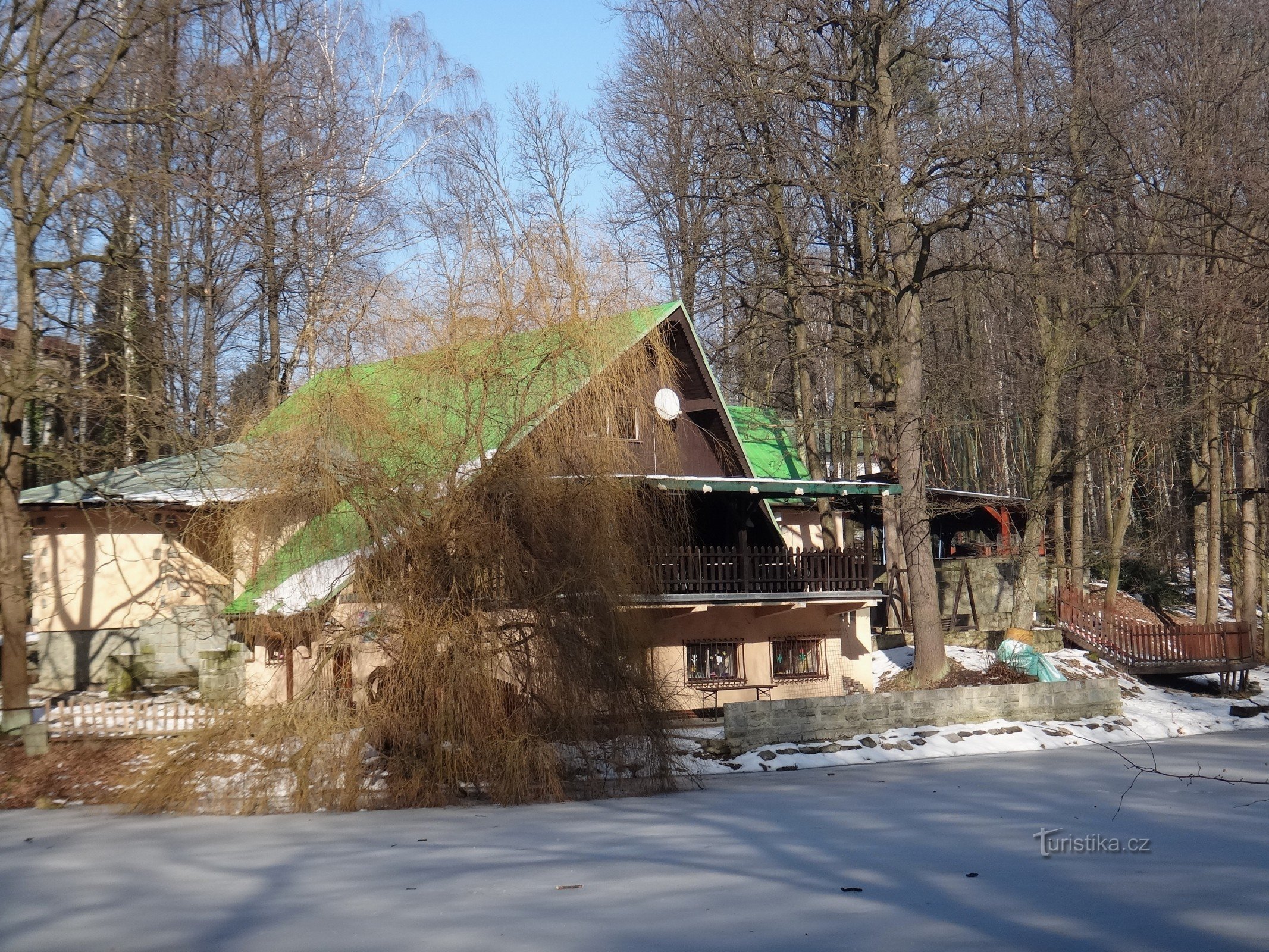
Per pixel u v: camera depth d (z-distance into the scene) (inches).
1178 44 1105.4
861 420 1190.9
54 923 366.9
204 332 1395.2
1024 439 1828.2
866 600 1081.4
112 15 872.9
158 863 472.1
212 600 1040.2
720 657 1057.5
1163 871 412.2
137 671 1024.2
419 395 716.7
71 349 1179.3
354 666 680.4
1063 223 1421.0
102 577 1056.2
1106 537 1800.0
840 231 1369.3
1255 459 1455.5
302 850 497.7
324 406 694.5
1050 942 311.7
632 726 684.1
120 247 1116.5
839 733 893.2
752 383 1358.3
